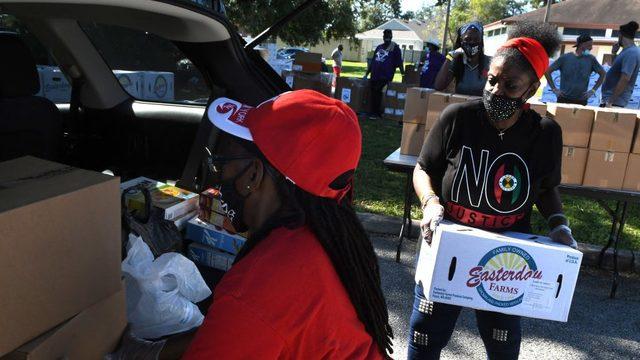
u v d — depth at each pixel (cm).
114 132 302
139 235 185
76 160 306
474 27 493
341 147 104
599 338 336
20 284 104
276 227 107
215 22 214
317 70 927
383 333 118
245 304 96
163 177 296
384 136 923
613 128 343
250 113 111
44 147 255
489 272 188
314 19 1204
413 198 573
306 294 100
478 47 496
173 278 161
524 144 195
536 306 189
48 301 111
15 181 118
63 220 112
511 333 206
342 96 1130
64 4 220
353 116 109
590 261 437
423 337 213
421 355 215
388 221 491
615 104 733
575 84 758
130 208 209
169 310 153
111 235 127
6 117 238
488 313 209
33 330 109
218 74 236
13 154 243
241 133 108
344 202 115
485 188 199
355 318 111
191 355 98
